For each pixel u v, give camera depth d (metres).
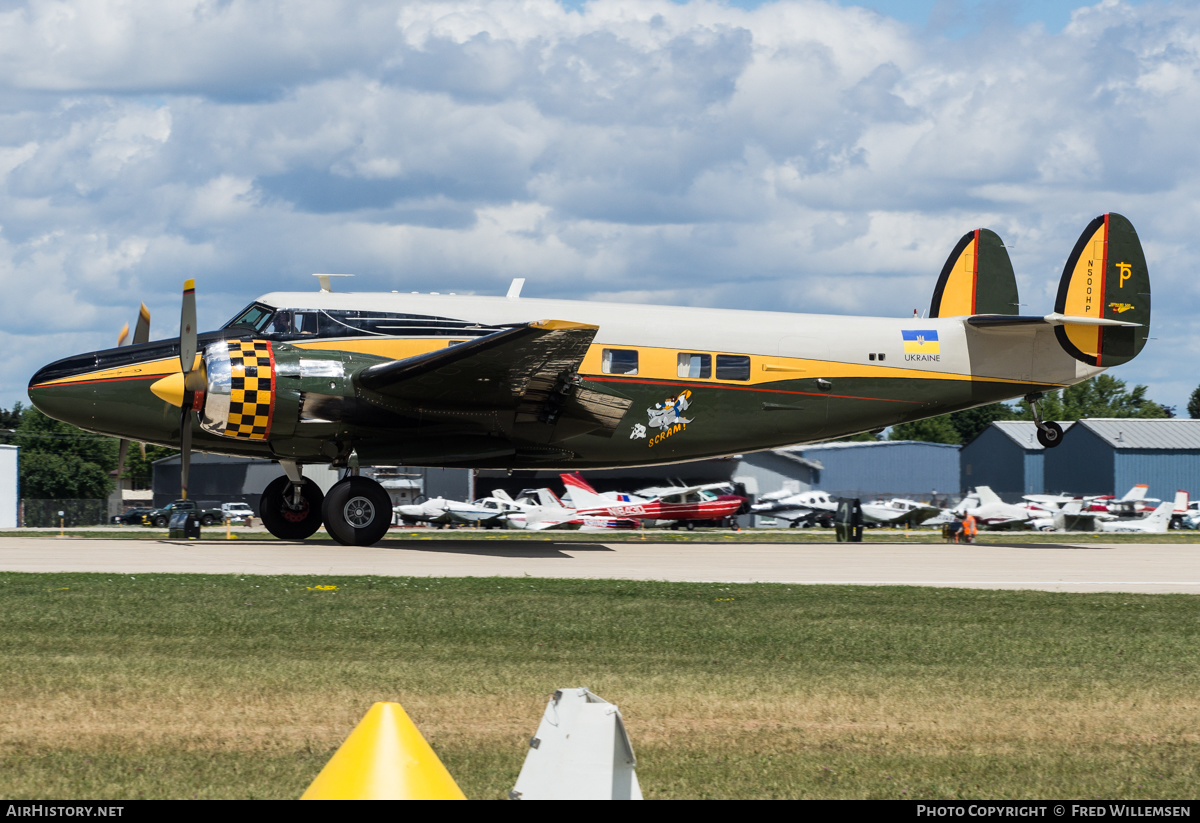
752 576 43.81
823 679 22.62
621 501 127.75
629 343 55.47
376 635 27.09
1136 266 61.72
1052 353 60.75
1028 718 19.69
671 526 128.12
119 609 29.89
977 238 62.62
